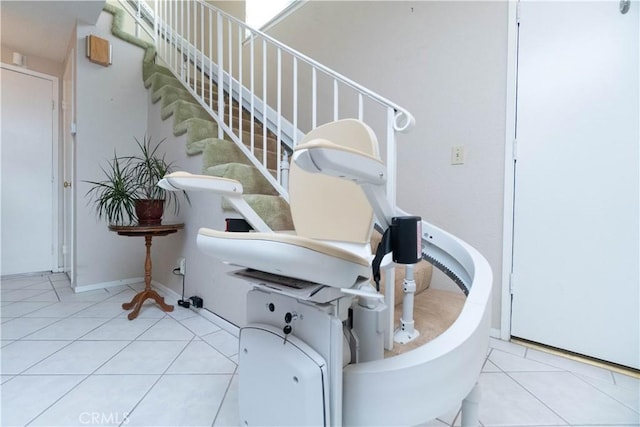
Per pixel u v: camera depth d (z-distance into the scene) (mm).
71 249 2732
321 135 1018
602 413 1131
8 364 1401
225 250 679
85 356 1482
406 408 607
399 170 2131
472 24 1810
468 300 754
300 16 2840
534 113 1604
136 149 2783
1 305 2189
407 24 2100
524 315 1648
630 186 1367
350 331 808
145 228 1962
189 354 1517
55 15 2396
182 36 2789
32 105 3025
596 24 1436
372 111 2301
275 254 586
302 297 664
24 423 1033
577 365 1444
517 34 1649
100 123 2605
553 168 1554
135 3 3232
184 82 2551
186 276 2188
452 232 1895
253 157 1823
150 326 1842
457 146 1874
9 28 2566
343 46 2492
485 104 1768
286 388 673
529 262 1628
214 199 1883
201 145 1976
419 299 1793
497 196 1730
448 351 605
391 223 631
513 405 1171
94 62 2564
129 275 2775
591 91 1451
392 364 620
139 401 1161
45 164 3105
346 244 951
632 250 1367
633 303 1368
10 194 2926
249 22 3391
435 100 1967
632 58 1356
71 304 2215
